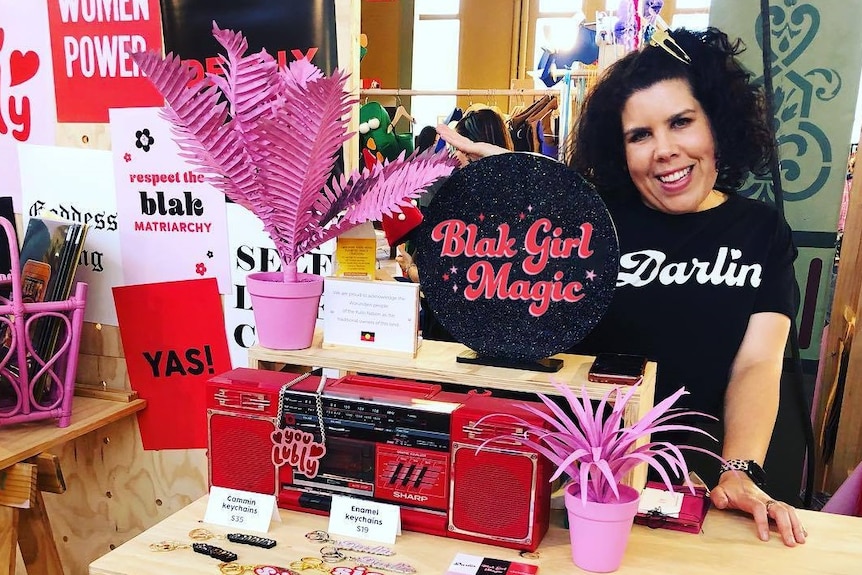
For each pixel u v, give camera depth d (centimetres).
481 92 262
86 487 181
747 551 111
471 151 151
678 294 181
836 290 220
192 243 164
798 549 112
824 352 224
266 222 124
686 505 121
